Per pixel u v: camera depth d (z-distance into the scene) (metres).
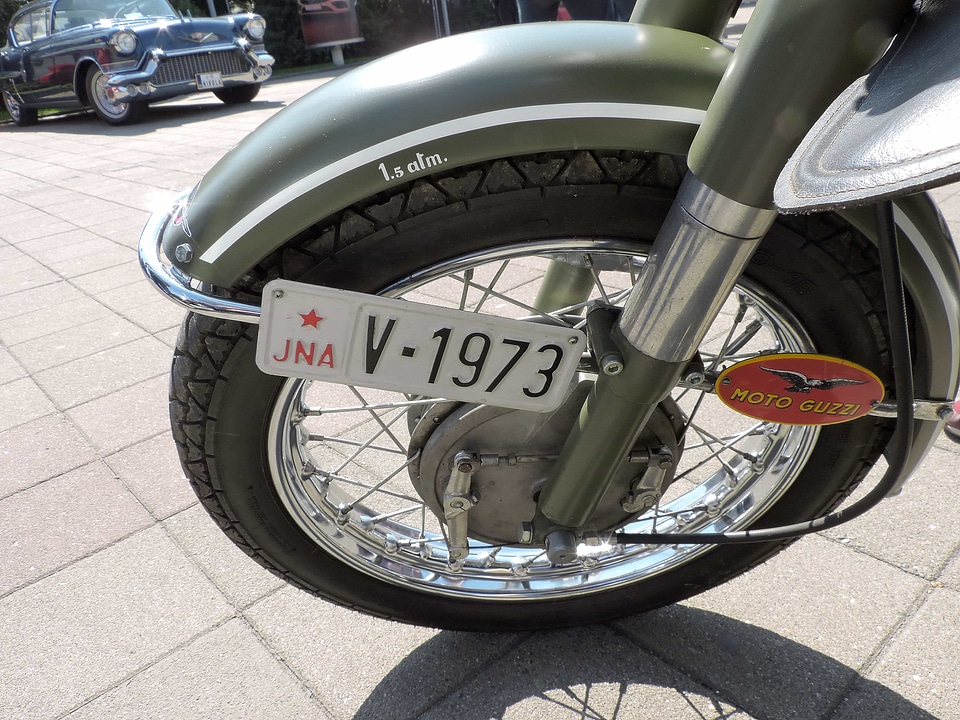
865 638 1.22
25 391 2.20
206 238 0.79
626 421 0.85
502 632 1.25
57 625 1.34
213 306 0.79
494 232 0.82
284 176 0.77
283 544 1.07
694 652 1.21
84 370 2.32
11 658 1.28
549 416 0.94
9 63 8.77
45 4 8.30
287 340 0.80
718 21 0.86
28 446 1.91
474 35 0.79
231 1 17.72
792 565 1.37
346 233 0.80
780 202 0.48
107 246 3.62
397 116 0.75
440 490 1.02
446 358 0.82
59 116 10.38
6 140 8.06
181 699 1.19
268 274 0.82
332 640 1.28
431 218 0.80
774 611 1.28
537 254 0.85
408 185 0.78
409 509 1.21
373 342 0.81
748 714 1.10
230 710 1.17
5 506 1.67
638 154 0.78
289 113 0.81
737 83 0.60
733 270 0.71
